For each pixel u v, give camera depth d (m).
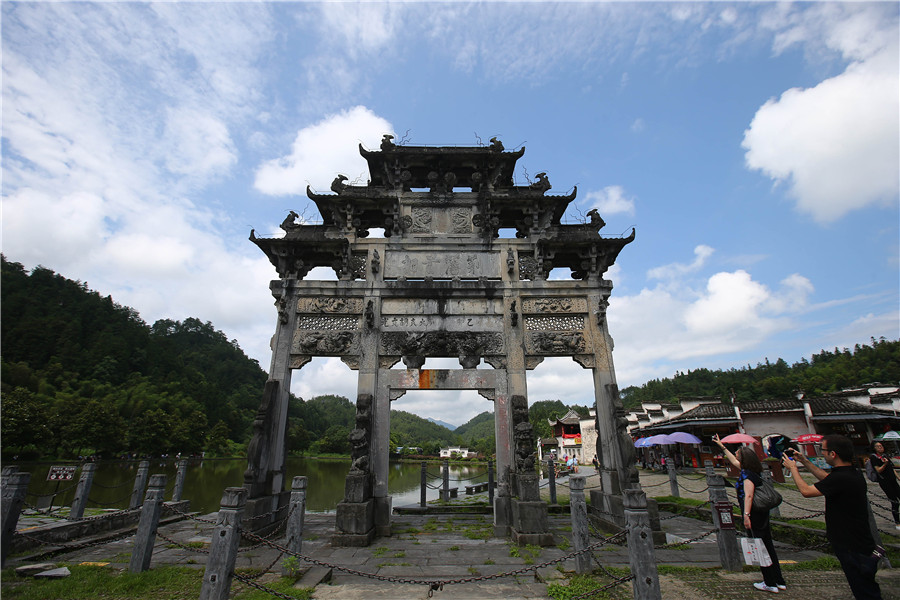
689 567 10.01
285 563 9.39
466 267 17.72
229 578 7.34
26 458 54.75
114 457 66.81
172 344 126.88
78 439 61.25
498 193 18.61
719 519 10.23
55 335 90.62
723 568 9.91
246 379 131.75
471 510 19.89
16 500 8.94
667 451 42.44
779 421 37.25
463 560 11.41
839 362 83.88
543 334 16.72
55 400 67.06
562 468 42.25
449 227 18.36
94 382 85.81
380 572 10.34
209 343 150.88
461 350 16.45
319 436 120.56
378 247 17.78
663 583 9.02
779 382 77.94
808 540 12.21
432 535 14.65
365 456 14.38
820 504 19.20
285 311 16.70
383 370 16.27
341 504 13.46
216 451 84.94
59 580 8.91
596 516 15.80
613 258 18.05
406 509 19.84
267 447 14.97
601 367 16.41
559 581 9.24
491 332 16.75
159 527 15.31
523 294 17.14
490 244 17.95
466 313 17.00
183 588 8.64
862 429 35.62
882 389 43.19
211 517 17.42
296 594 8.34
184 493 28.61
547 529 13.09
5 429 50.12
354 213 17.98
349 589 8.96
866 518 6.62
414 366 16.36
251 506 13.46
